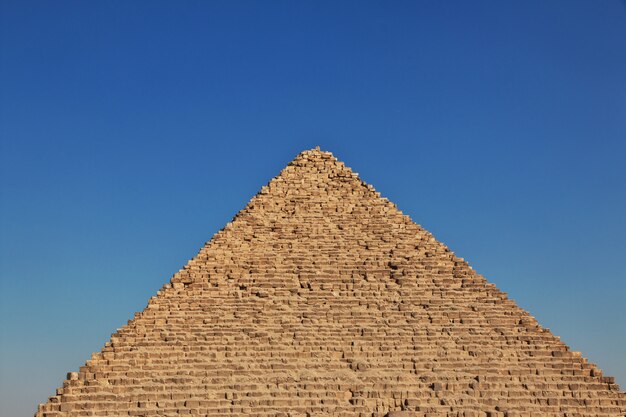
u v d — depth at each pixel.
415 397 107.19
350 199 134.25
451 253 126.38
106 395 105.75
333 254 125.31
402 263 124.25
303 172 137.88
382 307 118.62
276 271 122.62
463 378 110.06
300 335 114.25
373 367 110.69
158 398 105.88
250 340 113.38
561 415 106.81
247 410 104.69
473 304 119.62
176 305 117.81
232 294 119.56
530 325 117.38
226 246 125.50
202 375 109.00
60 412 104.31
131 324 115.06
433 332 115.62
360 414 104.38
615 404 109.31
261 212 131.25
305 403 105.75
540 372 111.81
